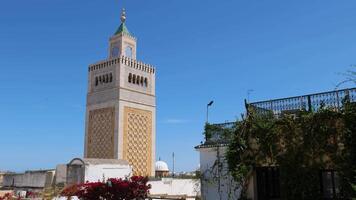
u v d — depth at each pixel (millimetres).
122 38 55125
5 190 36344
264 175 20359
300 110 18938
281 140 19312
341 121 17609
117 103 51656
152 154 54688
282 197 18938
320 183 18297
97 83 55219
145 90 55719
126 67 53562
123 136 51094
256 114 20625
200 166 22578
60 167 37125
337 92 18219
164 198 28656
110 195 17203
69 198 19812
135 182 17688
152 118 55875
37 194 30469
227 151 21094
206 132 22719
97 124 53438
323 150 17938
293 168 18672
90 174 35406
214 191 21656
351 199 16797
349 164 17031
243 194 20297
